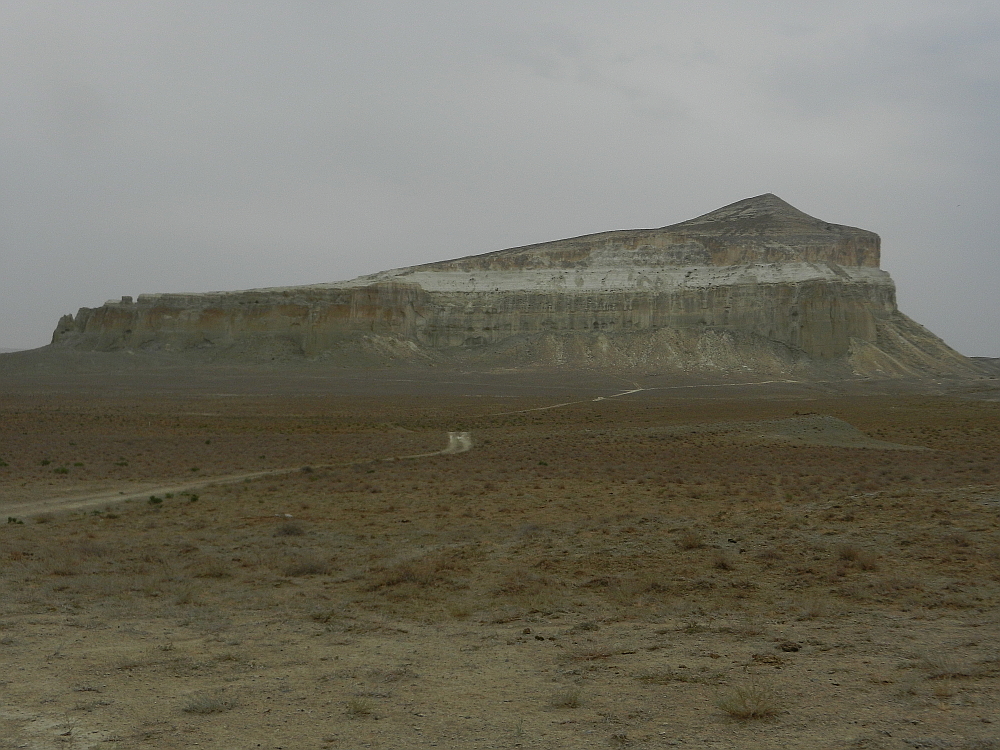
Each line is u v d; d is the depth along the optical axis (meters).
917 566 15.95
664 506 26.61
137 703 8.91
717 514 23.52
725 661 10.20
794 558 17.06
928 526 19.64
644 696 8.84
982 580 14.53
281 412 97.81
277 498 31.64
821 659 10.14
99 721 8.33
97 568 18.17
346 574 17.39
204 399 122.31
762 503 25.97
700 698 8.70
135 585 16.22
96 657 10.95
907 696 8.48
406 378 180.12
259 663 10.60
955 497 24.14
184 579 16.92
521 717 8.27
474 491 32.16
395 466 44.53
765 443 55.12
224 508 28.98
